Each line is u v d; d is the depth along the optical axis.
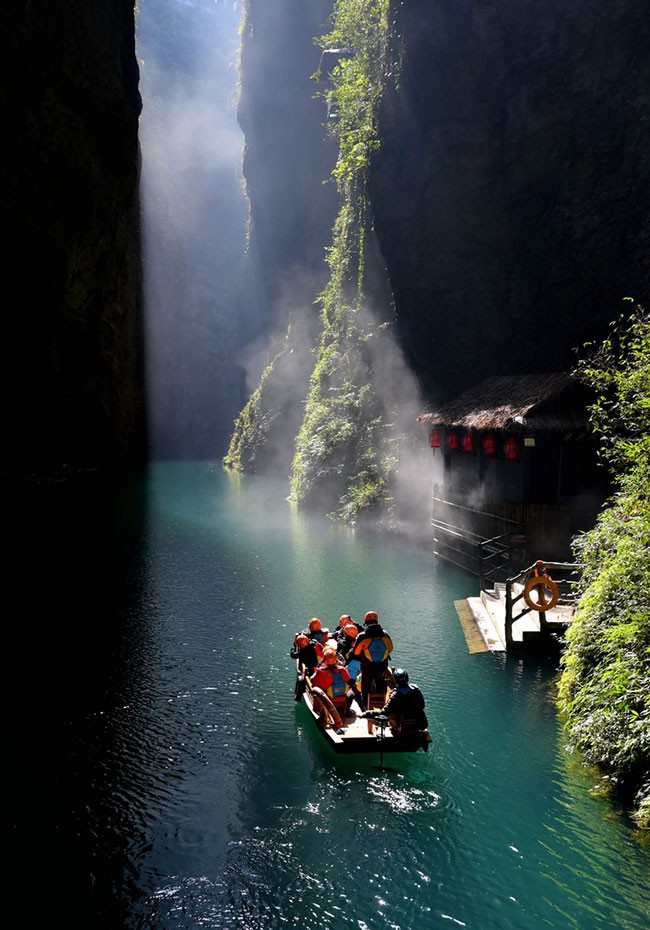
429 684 10.88
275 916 6.12
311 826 7.38
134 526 25.36
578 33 19.97
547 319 20.45
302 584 17.05
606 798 7.71
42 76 31.39
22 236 34.06
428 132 24.19
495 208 22.72
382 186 26.66
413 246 25.30
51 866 6.75
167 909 6.20
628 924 5.93
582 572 11.46
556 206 20.11
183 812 7.64
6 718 9.91
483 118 22.78
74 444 44.44
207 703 10.45
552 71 20.58
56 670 11.65
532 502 15.85
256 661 12.12
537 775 8.22
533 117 21.09
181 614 14.66
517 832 7.20
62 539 22.33
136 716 10.01
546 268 20.50
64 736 9.39
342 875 6.62
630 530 9.84
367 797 7.93
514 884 6.45
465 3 22.77
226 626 13.91
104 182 39.16
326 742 8.96
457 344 23.92
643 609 8.52
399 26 25.33
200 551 21.08
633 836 7.06
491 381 20.27
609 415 14.66
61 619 14.26
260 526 25.92
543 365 20.64
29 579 17.30
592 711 8.68
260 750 9.03
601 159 19.12
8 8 28.44
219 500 33.50
